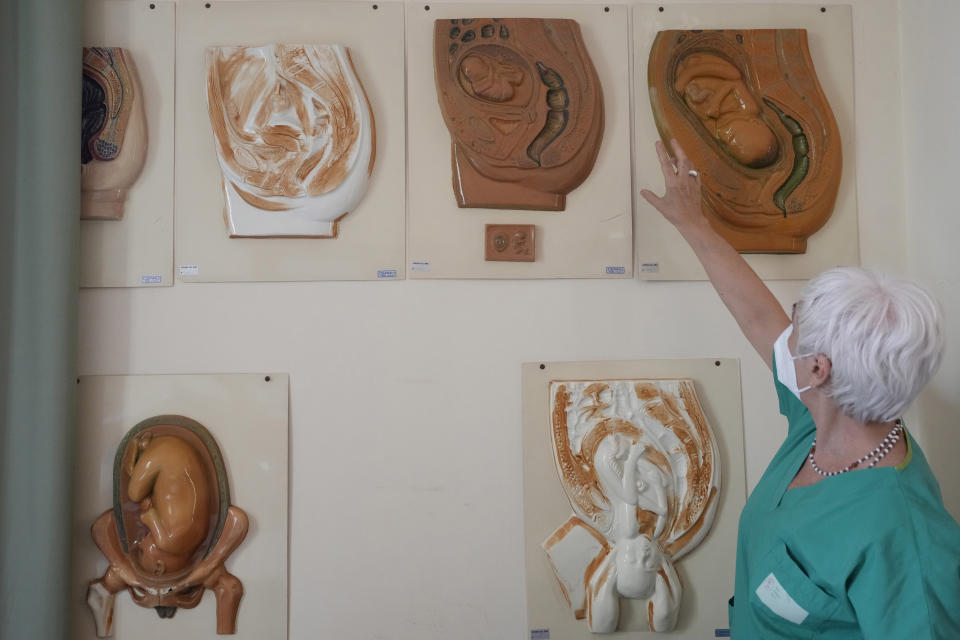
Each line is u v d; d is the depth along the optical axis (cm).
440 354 179
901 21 189
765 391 183
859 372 107
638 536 171
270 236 176
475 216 180
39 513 157
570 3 185
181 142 177
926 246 181
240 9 180
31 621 155
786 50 186
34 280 159
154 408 175
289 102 177
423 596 176
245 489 174
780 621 115
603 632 172
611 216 182
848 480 114
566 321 181
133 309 176
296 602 174
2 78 158
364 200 178
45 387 159
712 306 183
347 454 177
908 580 104
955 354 169
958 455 167
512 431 179
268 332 177
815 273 184
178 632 171
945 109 174
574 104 180
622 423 175
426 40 182
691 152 181
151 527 167
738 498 179
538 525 176
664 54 183
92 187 173
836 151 183
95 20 178
